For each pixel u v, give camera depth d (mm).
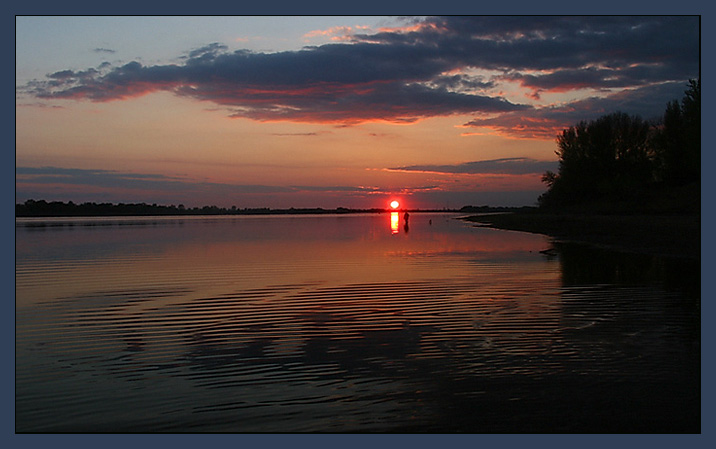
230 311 13383
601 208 64312
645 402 7570
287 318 12570
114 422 7328
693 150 50938
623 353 9539
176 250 29625
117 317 12883
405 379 8562
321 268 21062
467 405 7586
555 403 7586
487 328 11352
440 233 45531
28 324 12266
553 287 15906
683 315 12109
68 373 9086
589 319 11898
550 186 79312
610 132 67812
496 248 29297
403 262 22844
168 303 14430
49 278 18953
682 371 8648
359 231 50375
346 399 7883
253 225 69562
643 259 22391
